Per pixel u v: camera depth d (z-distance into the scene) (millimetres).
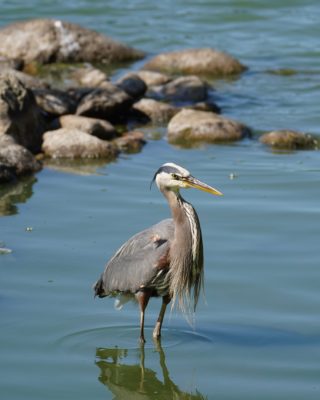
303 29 32438
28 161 18750
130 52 29500
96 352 11508
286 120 22812
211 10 34969
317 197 16859
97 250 14391
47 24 28953
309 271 13516
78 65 28547
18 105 20312
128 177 18344
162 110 22969
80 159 19656
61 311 12492
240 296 12852
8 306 12562
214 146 20703
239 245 14516
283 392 10477
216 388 10656
